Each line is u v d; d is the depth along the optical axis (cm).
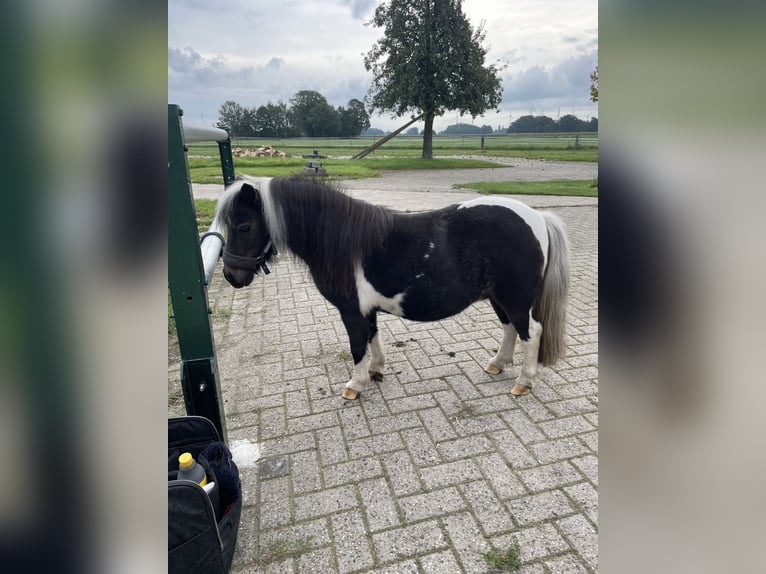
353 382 281
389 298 258
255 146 2709
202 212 749
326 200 242
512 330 298
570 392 285
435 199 978
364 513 197
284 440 247
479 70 2008
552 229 264
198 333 189
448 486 211
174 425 186
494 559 173
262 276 530
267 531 191
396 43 2027
